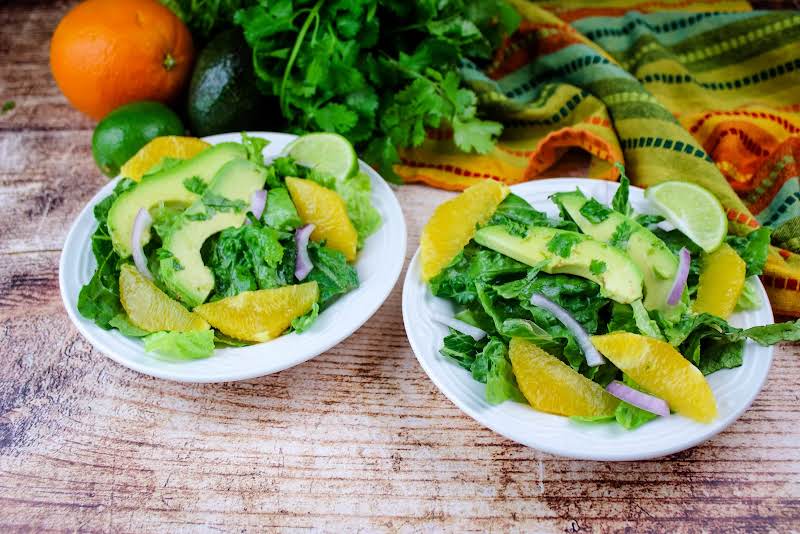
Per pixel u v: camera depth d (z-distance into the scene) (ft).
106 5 1.94
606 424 1.38
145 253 1.63
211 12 2.11
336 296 1.61
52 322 1.72
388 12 1.94
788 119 1.91
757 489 1.43
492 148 1.91
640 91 1.95
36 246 1.87
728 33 2.13
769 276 1.63
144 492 1.46
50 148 2.08
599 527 1.40
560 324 1.46
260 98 1.94
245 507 1.44
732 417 1.36
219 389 1.60
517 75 2.18
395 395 1.58
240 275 1.57
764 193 1.84
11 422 1.56
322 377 1.61
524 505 1.43
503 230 1.55
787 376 1.57
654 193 1.64
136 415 1.57
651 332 1.41
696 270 1.55
